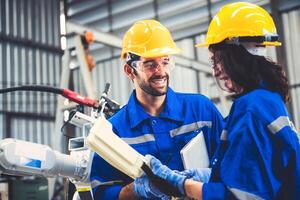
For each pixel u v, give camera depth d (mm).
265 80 1256
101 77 7906
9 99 6301
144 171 1326
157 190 1328
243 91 1252
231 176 1140
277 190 1125
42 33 7027
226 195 1142
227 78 1290
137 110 1715
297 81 6125
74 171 1591
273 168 1141
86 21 7984
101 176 1671
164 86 1656
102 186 1638
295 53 6141
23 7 6785
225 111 5059
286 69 6156
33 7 6957
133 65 1673
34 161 1402
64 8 7746
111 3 7672
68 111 1708
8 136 6176
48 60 7035
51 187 3373
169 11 7148
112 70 7746
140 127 1694
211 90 6941
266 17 1356
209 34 1372
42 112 6676
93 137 1296
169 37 1722
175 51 1664
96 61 7965
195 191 1204
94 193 1643
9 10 6566
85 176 1630
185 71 7230
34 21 6930
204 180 1378
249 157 1134
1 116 6168
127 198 1515
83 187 1716
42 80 6867
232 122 1211
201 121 1727
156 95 1669
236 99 1248
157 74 1635
